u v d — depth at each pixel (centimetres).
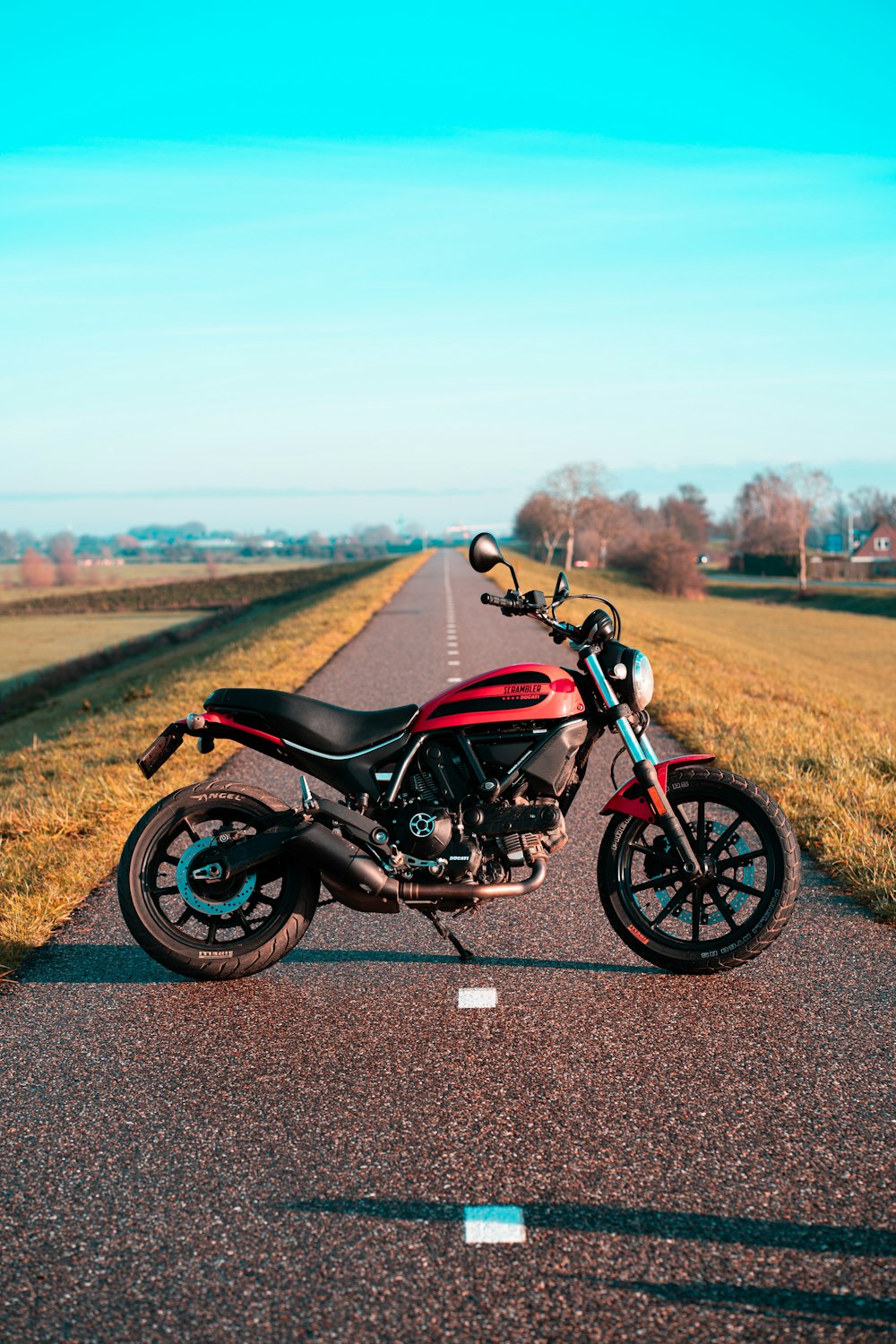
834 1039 394
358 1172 315
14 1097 365
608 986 447
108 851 640
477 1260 274
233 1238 285
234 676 1404
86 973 471
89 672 3950
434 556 12512
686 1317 252
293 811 455
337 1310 256
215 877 438
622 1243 280
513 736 444
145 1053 395
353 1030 411
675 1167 314
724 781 457
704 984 448
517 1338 246
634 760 455
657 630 2789
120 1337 248
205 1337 248
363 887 434
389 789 445
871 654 4759
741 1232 284
